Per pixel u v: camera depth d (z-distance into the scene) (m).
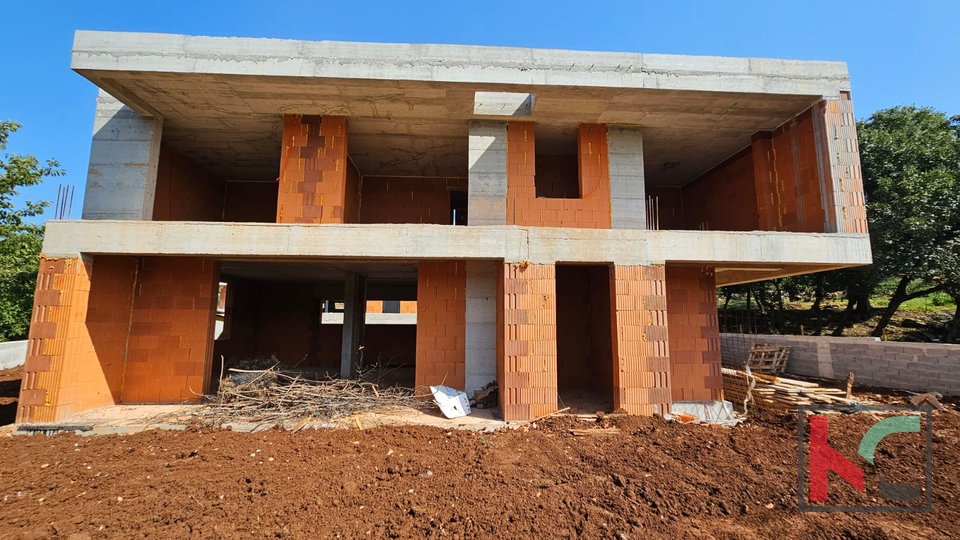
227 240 8.27
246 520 4.39
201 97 8.85
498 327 9.37
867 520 4.59
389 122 9.98
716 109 9.31
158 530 4.20
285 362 16.36
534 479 5.52
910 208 15.05
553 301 8.52
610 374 10.27
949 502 5.01
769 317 23.38
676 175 13.27
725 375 11.20
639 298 8.64
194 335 9.34
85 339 8.33
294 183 9.45
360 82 8.30
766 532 4.34
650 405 8.48
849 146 8.82
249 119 9.81
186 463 5.99
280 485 5.21
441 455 6.38
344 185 9.63
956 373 9.80
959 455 6.49
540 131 10.44
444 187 13.44
